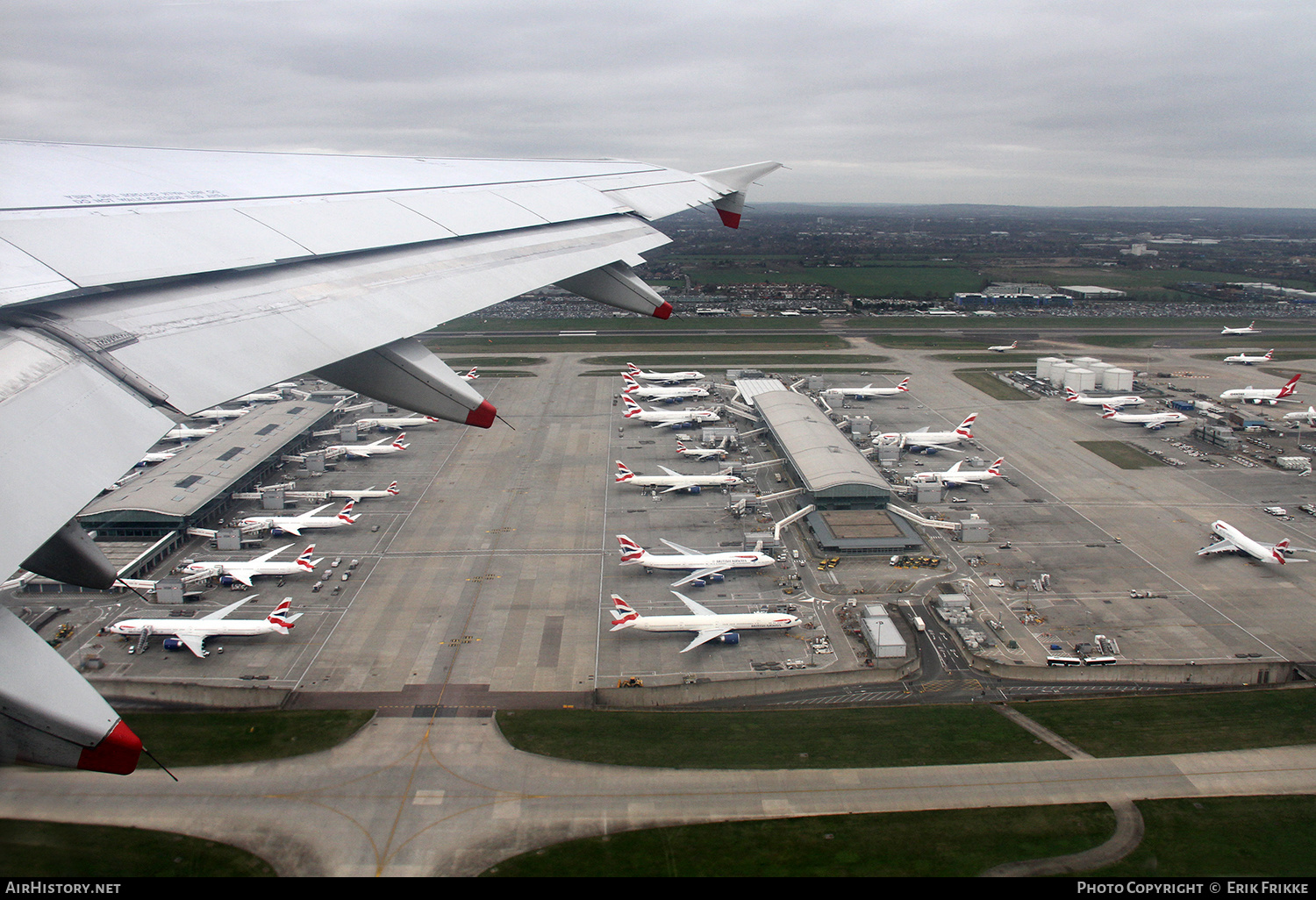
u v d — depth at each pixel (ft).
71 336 47.78
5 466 34.96
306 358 55.77
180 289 60.39
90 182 71.36
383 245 82.38
